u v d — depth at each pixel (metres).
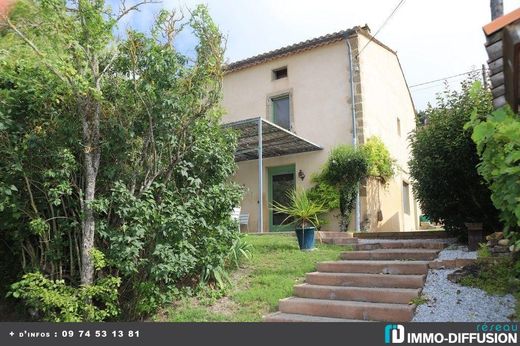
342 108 13.48
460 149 7.10
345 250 8.38
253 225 14.62
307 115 14.09
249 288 6.71
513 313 4.67
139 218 5.53
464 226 7.59
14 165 5.04
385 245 8.14
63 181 5.23
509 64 3.33
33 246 5.81
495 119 3.52
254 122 11.52
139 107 5.82
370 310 5.38
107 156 5.79
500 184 3.69
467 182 7.18
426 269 6.29
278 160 14.52
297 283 6.72
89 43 5.19
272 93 14.88
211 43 5.99
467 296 5.30
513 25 3.14
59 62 4.80
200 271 6.64
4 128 5.04
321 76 14.02
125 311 5.89
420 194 7.88
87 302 5.19
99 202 5.24
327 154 13.53
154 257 5.84
